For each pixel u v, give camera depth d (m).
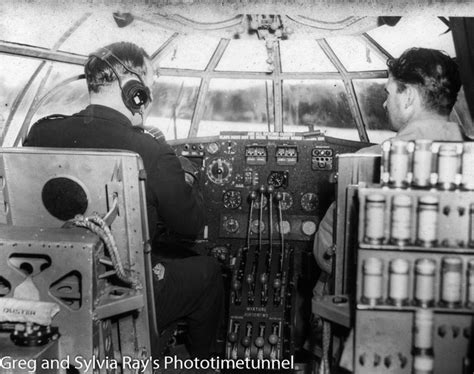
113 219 2.16
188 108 4.90
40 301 1.98
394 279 1.86
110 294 2.16
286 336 3.23
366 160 2.23
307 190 3.90
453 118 3.97
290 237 3.89
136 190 2.17
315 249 2.52
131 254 2.24
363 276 1.89
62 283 2.07
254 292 3.33
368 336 1.90
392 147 1.90
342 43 4.20
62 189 2.21
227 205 3.95
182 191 2.50
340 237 2.26
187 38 4.22
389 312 1.88
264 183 3.92
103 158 2.15
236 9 2.36
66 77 4.21
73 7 2.74
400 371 1.90
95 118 2.44
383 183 1.95
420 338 1.84
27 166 2.21
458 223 1.83
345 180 2.26
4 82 4.00
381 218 1.86
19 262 2.06
